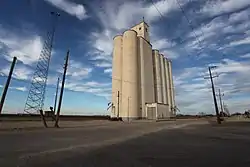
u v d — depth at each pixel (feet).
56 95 161.27
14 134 56.70
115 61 293.23
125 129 87.40
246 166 23.04
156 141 46.21
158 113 256.93
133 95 262.06
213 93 142.61
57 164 23.80
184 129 87.40
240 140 46.70
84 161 25.39
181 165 23.54
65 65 102.12
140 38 295.28
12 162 24.27
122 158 27.27
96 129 85.10
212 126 105.81
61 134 60.54
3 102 75.36
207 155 29.22
